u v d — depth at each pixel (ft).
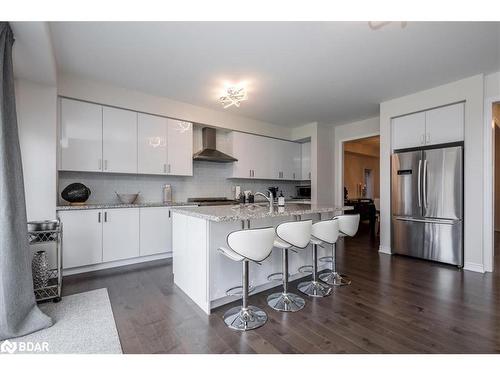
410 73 10.37
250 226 8.54
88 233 10.37
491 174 10.51
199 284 7.50
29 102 9.29
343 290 8.64
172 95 12.78
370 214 18.21
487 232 10.51
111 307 7.43
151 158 12.77
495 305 7.43
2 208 5.75
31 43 6.91
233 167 16.39
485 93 10.60
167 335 6.05
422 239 12.11
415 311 7.13
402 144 13.10
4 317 5.76
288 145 19.21
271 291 8.78
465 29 7.45
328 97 13.02
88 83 11.00
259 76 10.64
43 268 8.01
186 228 8.34
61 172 11.43
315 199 17.46
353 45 8.34
